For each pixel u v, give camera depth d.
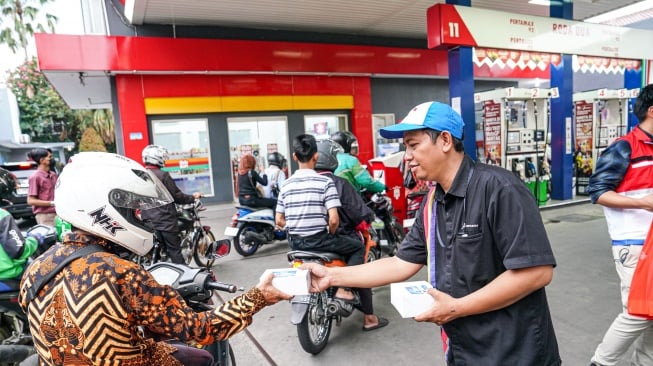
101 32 8.83
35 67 22.91
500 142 7.64
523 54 7.29
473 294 1.18
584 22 7.48
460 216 1.26
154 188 1.29
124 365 1.06
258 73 9.45
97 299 1.01
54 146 20.45
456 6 6.08
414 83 11.81
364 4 8.25
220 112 9.44
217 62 8.71
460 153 1.33
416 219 1.56
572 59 8.27
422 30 10.59
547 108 8.08
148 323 1.09
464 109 6.53
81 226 1.11
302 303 2.72
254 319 3.63
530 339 1.21
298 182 2.94
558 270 4.35
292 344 3.12
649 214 2.02
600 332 2.95
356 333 3.23
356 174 3.97
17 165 8.83
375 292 4.14
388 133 1.45
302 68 9.59
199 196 4.93
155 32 8.84
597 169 2.16
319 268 1.52
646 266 1.79
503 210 1.18
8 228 2.45
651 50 8.55
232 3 7.79
